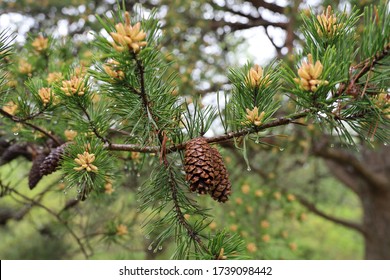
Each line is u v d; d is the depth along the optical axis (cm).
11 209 89
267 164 117
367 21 32
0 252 117
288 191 106
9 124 47
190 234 36
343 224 138
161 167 38
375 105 32
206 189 33
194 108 38
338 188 171
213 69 105
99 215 83
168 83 37
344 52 32
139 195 39
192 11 106
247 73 36
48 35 56
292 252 89
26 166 72
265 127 35
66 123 44
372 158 141
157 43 34
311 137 91
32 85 41
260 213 93
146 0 104
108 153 40
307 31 34
